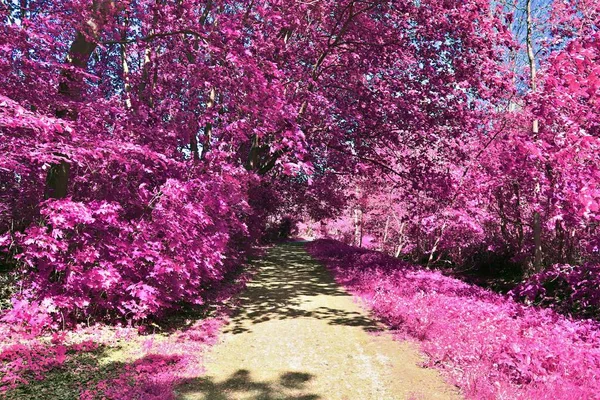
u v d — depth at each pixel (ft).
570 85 13.16
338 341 21.09
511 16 33.65
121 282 20.80
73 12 22.57
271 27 35.96
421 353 19.29
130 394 13.55
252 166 42.09
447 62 38.73
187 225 22.79
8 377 13.58
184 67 34.14
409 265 46.50
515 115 39.65
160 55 37.60
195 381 15.66
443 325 20.57
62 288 19.83
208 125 34.35
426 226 44.50
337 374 16.72
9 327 17.92
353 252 58.95
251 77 22.71
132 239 22.29
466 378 15.34
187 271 23.02
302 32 40.32
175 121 29.40
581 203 13.91
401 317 24.21
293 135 23.45
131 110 29.17
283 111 23.32
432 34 36.29
